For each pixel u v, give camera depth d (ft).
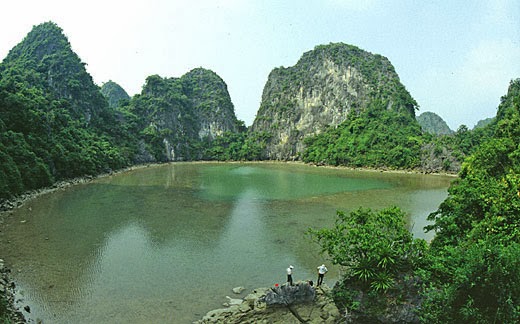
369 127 395.34
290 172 307.99
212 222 119.65
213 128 522.47
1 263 80.12
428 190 197.57
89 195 170.40
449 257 53.31
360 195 177.68
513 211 60.29
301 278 75.00
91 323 57.62
